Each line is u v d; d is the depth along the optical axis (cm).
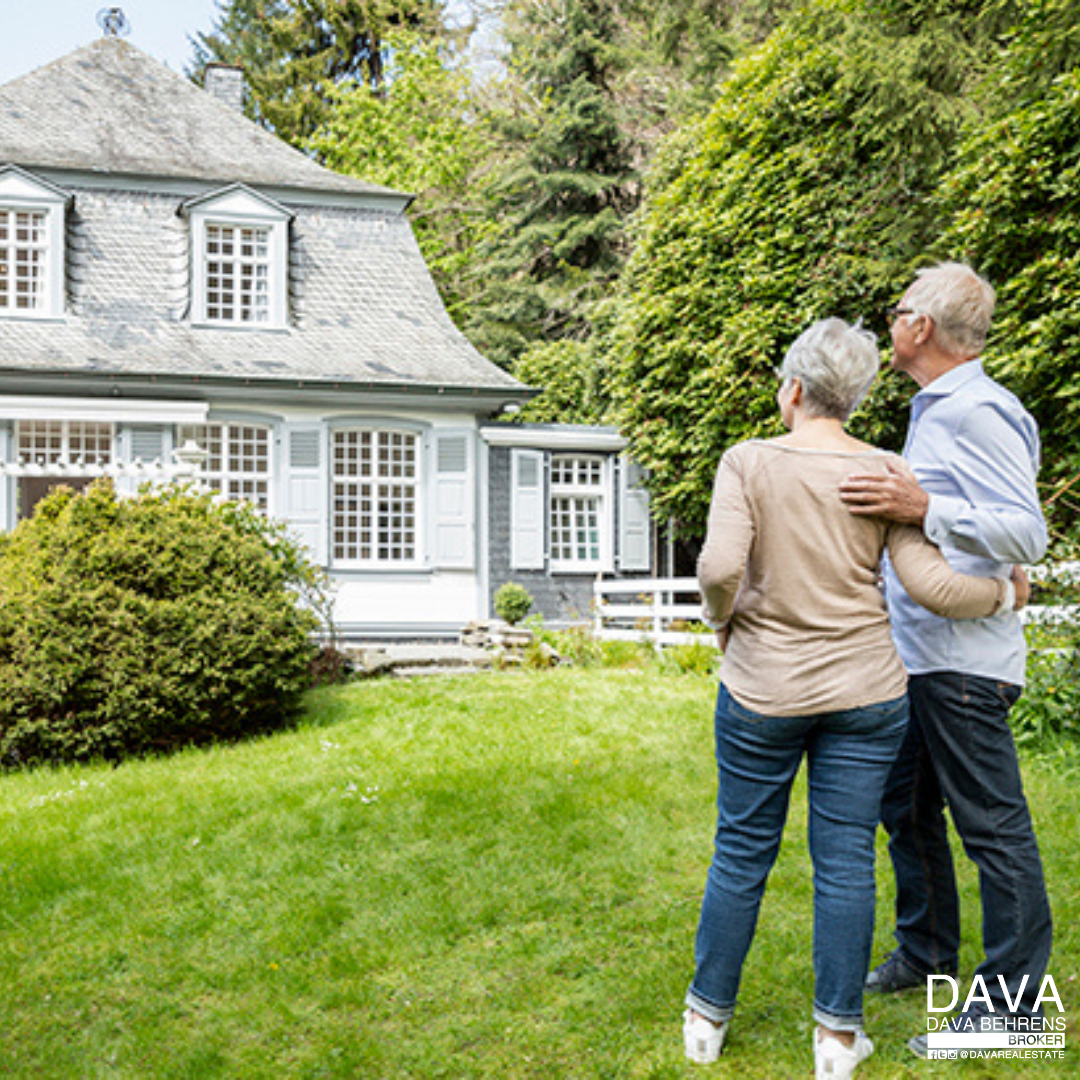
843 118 1316
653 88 2552
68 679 769
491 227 2694
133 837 554
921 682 303
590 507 1761
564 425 1692
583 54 2527
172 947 412
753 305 1400
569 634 1305
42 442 1550
